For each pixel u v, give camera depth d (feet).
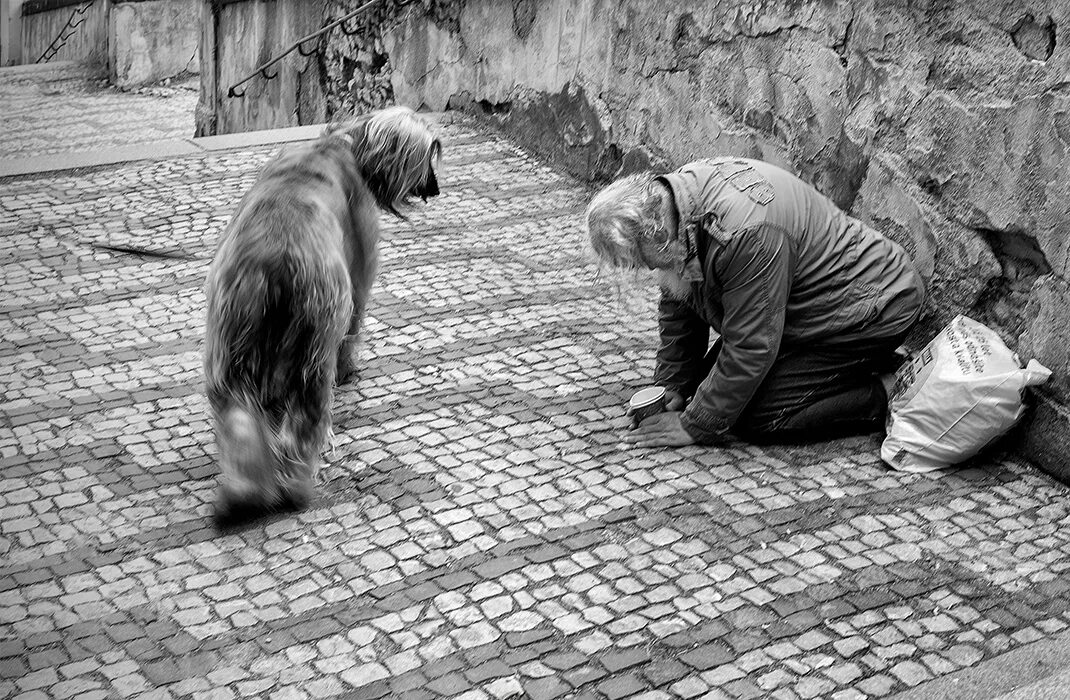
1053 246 13.65
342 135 14.24
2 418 14.78
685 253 13.38
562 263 19.51
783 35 17.74
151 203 21.29
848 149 16.76
